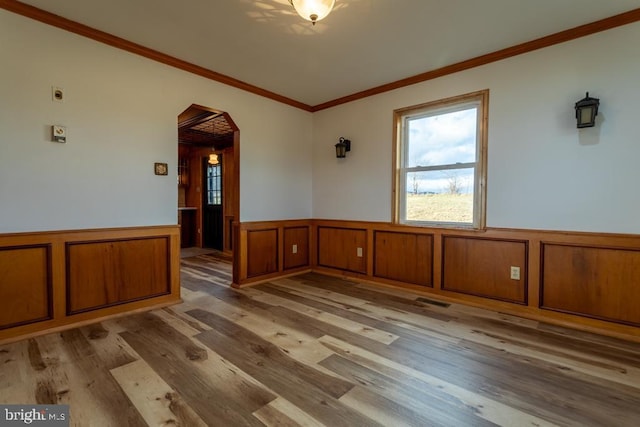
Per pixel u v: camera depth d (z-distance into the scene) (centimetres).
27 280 237
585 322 259
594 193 255
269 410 158
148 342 231
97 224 270
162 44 284
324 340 236
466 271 322
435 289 344
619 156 244
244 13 235
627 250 243
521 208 289
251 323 268
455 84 324
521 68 285
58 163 250
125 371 192
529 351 221
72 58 255
